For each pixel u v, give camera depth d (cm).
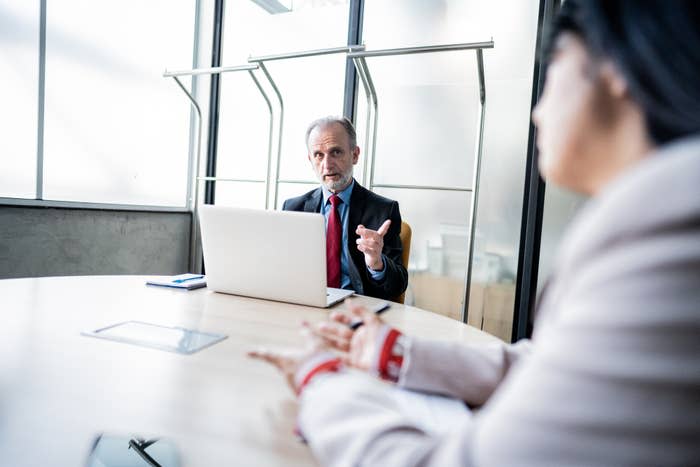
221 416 57
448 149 273
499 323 264
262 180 308
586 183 36
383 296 166
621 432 24
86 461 46
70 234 263
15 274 235
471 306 271
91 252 277
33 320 94
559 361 27
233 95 345
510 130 257
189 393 63
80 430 51
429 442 35
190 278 153
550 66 36
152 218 320
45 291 123
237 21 340
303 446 51
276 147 329
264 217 120
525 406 27
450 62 270
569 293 29
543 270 249
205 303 120
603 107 32
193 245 348
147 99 313
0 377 64
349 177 195
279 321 105
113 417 55
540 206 246
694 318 23
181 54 338
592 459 25
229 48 345
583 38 32
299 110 320
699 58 26
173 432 52
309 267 118
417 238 283
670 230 25
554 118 35
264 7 328
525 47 253
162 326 96
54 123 251
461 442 31
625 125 31
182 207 349
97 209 278
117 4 283
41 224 246
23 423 52
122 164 298
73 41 258
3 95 225
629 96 31
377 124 276
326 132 192
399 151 287
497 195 262
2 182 228
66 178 261
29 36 234
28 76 236
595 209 30
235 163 349
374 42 291
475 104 265
